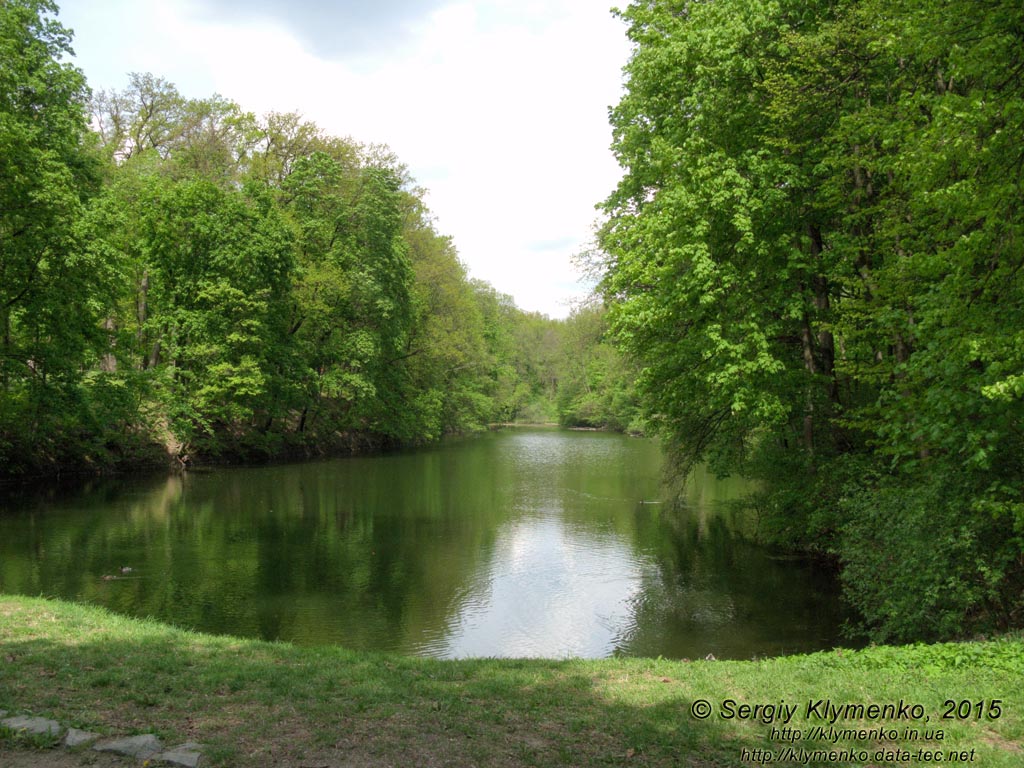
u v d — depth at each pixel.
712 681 7.13
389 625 12.70
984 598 10.45
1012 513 9.62
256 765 4.64
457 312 54.19
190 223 34.19
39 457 27.89
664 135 17.97
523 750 5.12
